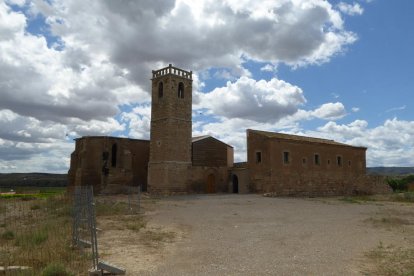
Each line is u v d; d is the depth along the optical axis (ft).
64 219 74.90
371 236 59.11
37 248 47.21
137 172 189.26
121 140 185.06
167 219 78.23
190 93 176.04
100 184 176.04
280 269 38.17
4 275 34.88
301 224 71.41
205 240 54.19
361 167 208.13
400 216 88.53
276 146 161.38
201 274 36.35
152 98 176.14
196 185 170.50
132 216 83.20
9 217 85.10
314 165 178.70
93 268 36.65
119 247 49.03
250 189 166.61
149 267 38.93
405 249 48.78
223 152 197.67
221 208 102.22
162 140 166.50
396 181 254.06
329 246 50.29
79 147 186.80
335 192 187.83
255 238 55.93
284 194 160.35
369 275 36.63
